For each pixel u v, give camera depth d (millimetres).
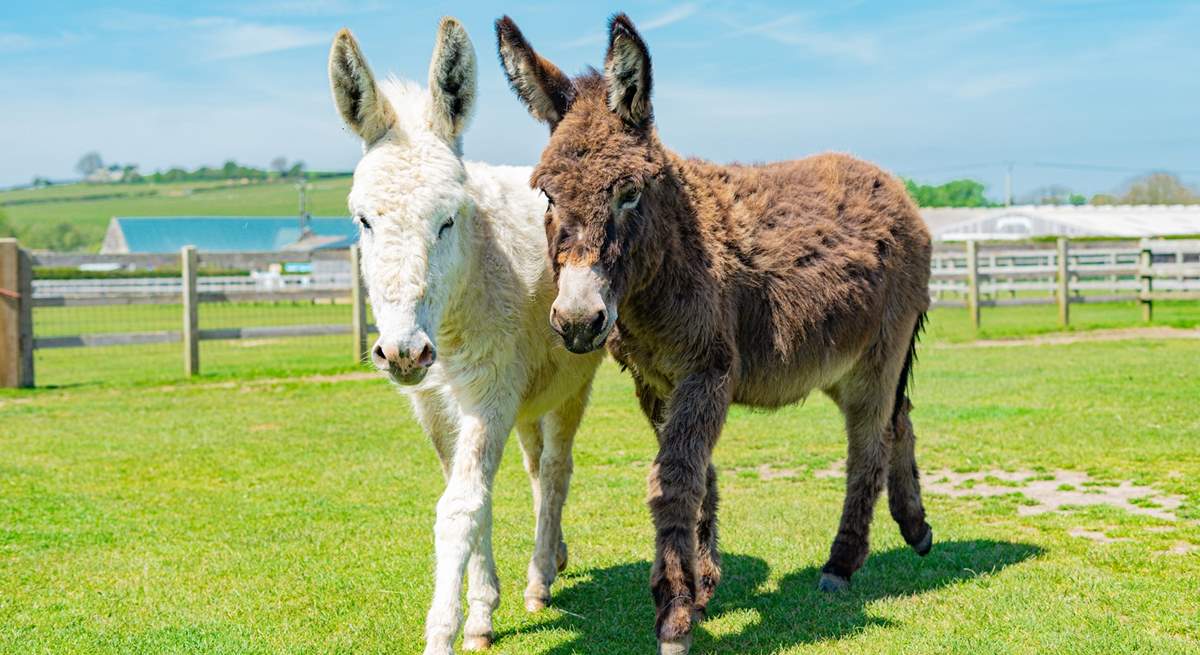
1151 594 4297
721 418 3906
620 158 3590
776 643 3928
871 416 4832
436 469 7684
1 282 12680
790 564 5059
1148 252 19047
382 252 3455
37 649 3982
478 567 4172
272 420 10102
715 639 4035
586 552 5422
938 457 7574
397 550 5453
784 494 6602
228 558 5309
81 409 10945
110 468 7758
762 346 4297
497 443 3977
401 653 3959
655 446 8461
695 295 3912
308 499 6707
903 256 5047
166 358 18078
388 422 9945
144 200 153500
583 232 3521
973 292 18266
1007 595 4363
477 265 3988
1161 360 13008
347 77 3715
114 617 4383
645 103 3736
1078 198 94812
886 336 4895
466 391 3973
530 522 6066
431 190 3551
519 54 3988
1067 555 5012
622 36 3635
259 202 143375
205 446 8672
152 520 6137
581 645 4066
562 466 4855
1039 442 7938
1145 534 5328
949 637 3863
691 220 4027
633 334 4043
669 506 3730
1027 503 6129
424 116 3799
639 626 4266
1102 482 6594
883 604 4371
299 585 4836
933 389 11062
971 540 5348
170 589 4785
